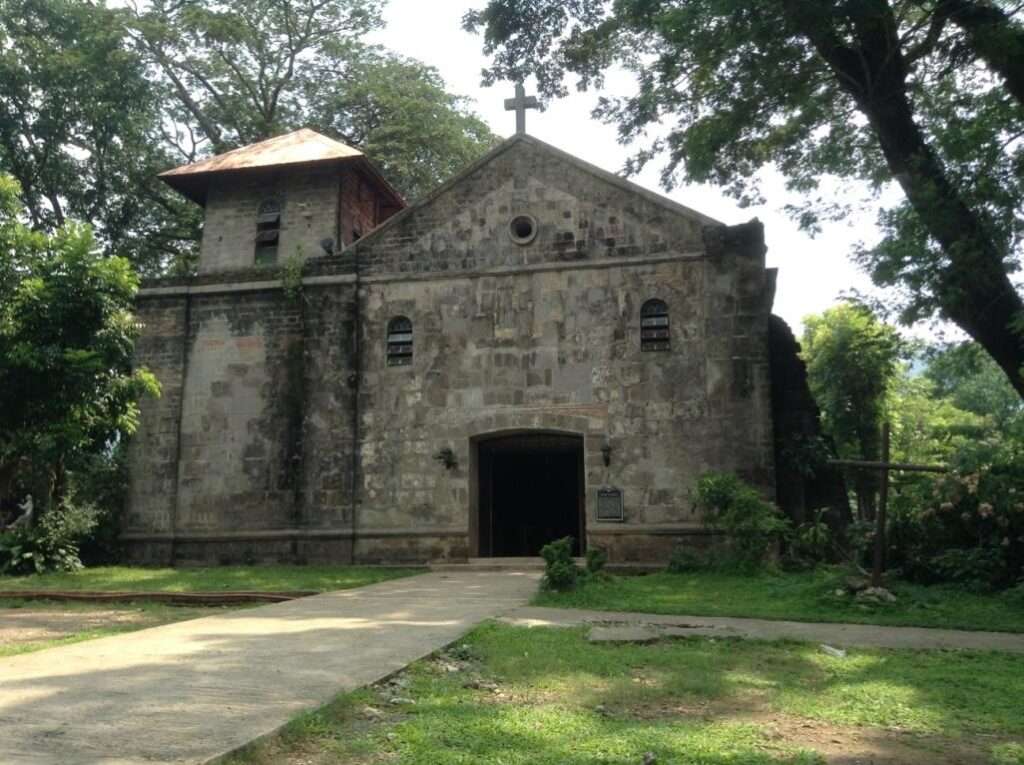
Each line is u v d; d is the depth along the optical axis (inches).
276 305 836.6
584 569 572.7
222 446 819.4
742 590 541.3
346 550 781.9
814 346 1355.8
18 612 502.9
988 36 546.6
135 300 853.8
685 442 740.7
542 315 787.4
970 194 551.2
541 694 259.3
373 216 1019.3
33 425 703.7
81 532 755.4
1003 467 528.1
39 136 1129.4
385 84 1362.0
